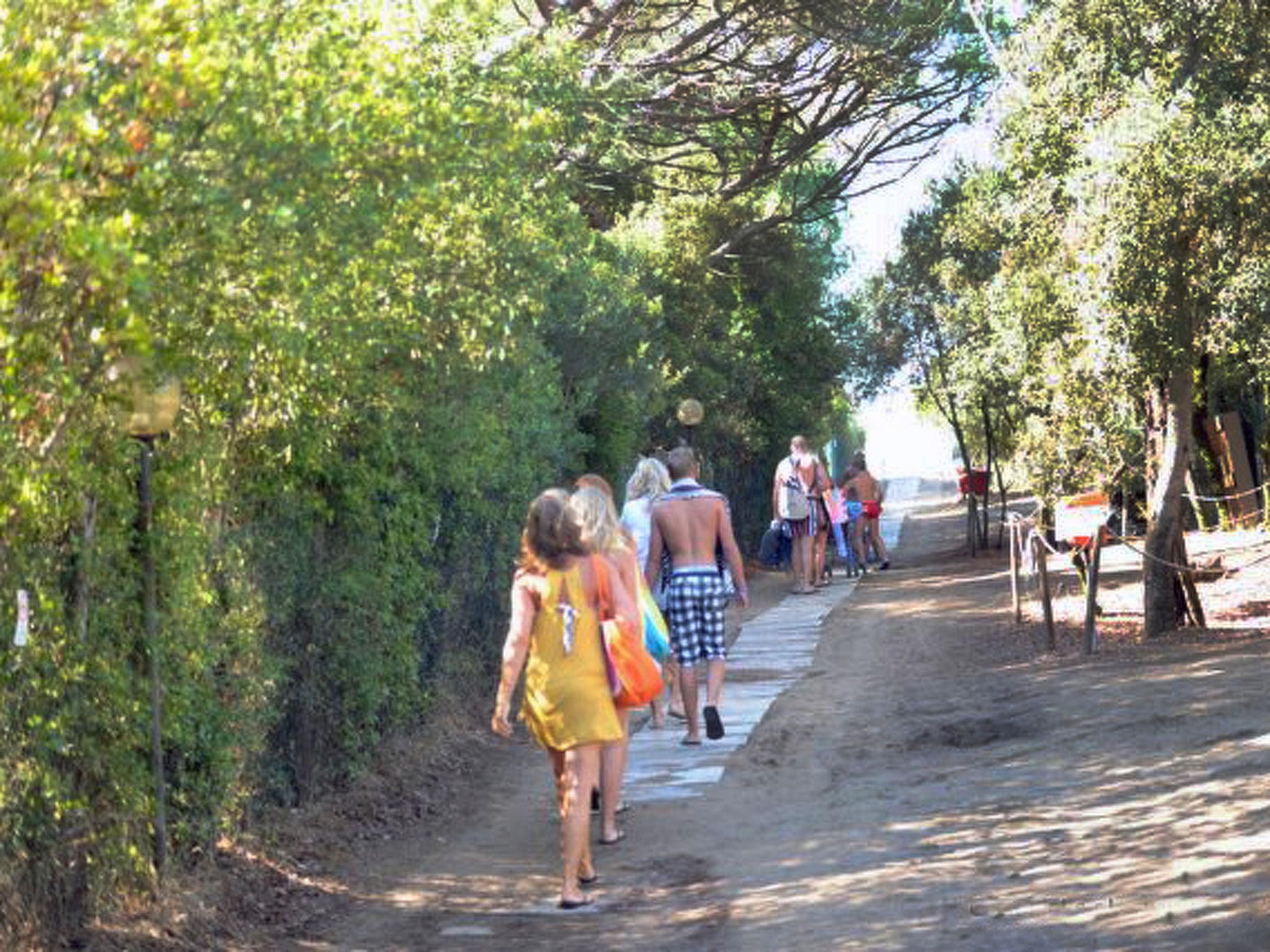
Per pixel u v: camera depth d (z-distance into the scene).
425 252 7.80
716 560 12.04
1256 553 23.06
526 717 8.11
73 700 6.51
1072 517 16.95
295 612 9.23
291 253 5.95
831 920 7.14
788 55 23.14
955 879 7.57
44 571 6.19
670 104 22.31
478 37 8.34
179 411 7.42
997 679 14.02
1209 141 13.43
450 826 9.96
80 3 4.89
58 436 5.70
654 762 11.49
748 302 35.38
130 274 4.61
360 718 10.32
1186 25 13.84
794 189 31.58
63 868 6.54
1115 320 13.97
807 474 26.11
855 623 20.75
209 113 5.30
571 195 13.98
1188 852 7.40
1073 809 8.68
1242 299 13.80
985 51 24.88
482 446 12.45
